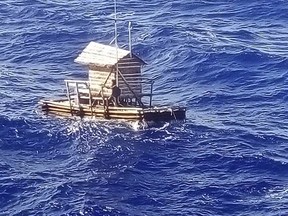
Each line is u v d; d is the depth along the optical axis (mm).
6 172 66875
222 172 66875
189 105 78938
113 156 68812
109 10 107812
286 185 65062
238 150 69812
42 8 108000
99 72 74250
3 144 71188
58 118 74938
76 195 63438
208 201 63094
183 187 64750
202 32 98375
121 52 74250
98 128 72750
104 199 62969
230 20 103875
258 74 85562
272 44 95125
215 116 76500
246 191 64312
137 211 61781
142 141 70812
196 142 71062
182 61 89188
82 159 68562
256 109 78250
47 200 62969
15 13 107062
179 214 61562
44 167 67750
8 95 81312
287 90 81750
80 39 98188
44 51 94562
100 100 74250
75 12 106812
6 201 63344
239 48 91562
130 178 65750
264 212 61812
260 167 67375
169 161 68250
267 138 72125
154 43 94938
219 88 82875
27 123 74125
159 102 79688
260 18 104500
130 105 74938
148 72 88125
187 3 109375
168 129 72750
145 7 108938
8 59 92562
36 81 85812
